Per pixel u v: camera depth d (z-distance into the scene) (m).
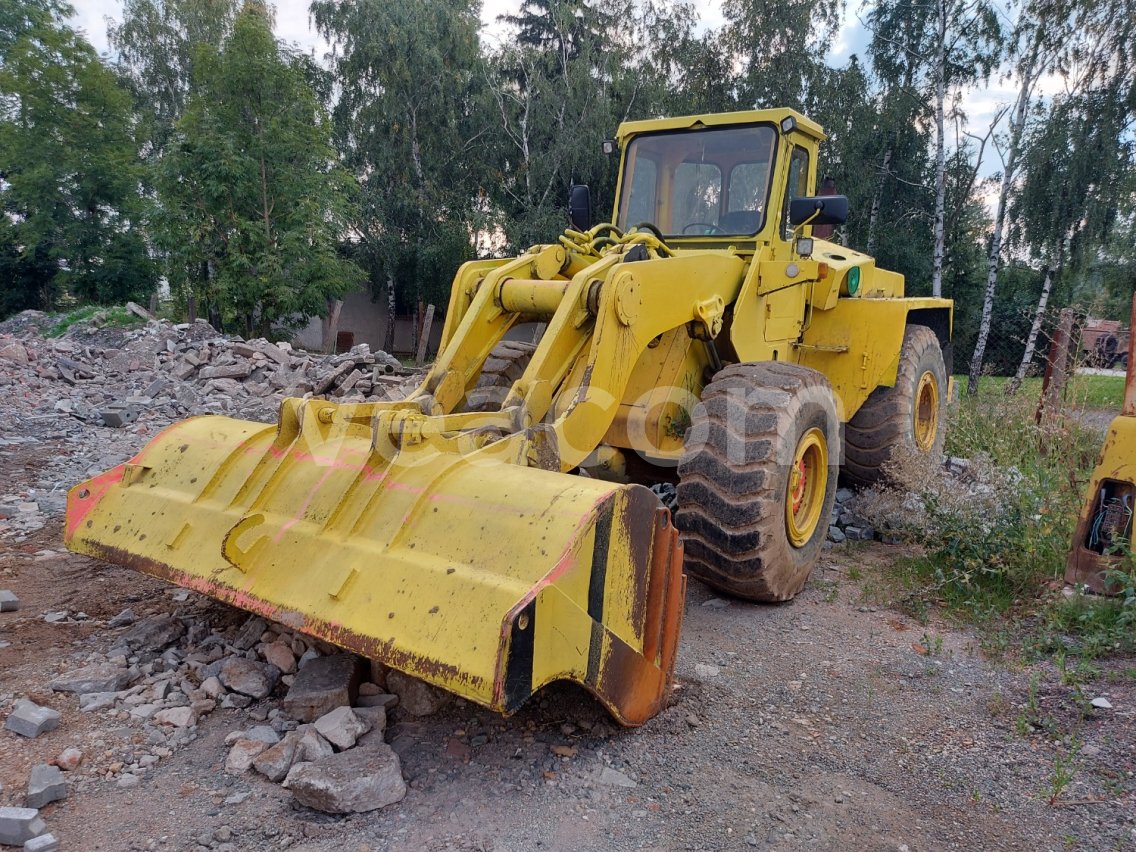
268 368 10.76
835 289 5.51
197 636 3.60
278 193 19.53
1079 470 5.61
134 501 3.52
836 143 20.25
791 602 4.42
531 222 23.16
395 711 3.07
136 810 2.49
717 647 3.83
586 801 2.62
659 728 3.06
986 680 3.49
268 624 3.57
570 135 23.39
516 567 2.60
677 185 5.05
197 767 2.72
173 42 28.11
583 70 23.45
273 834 2.41
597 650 2.67
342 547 2.90
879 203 20.47
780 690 3.42
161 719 2.94
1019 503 4.83
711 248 4.84
